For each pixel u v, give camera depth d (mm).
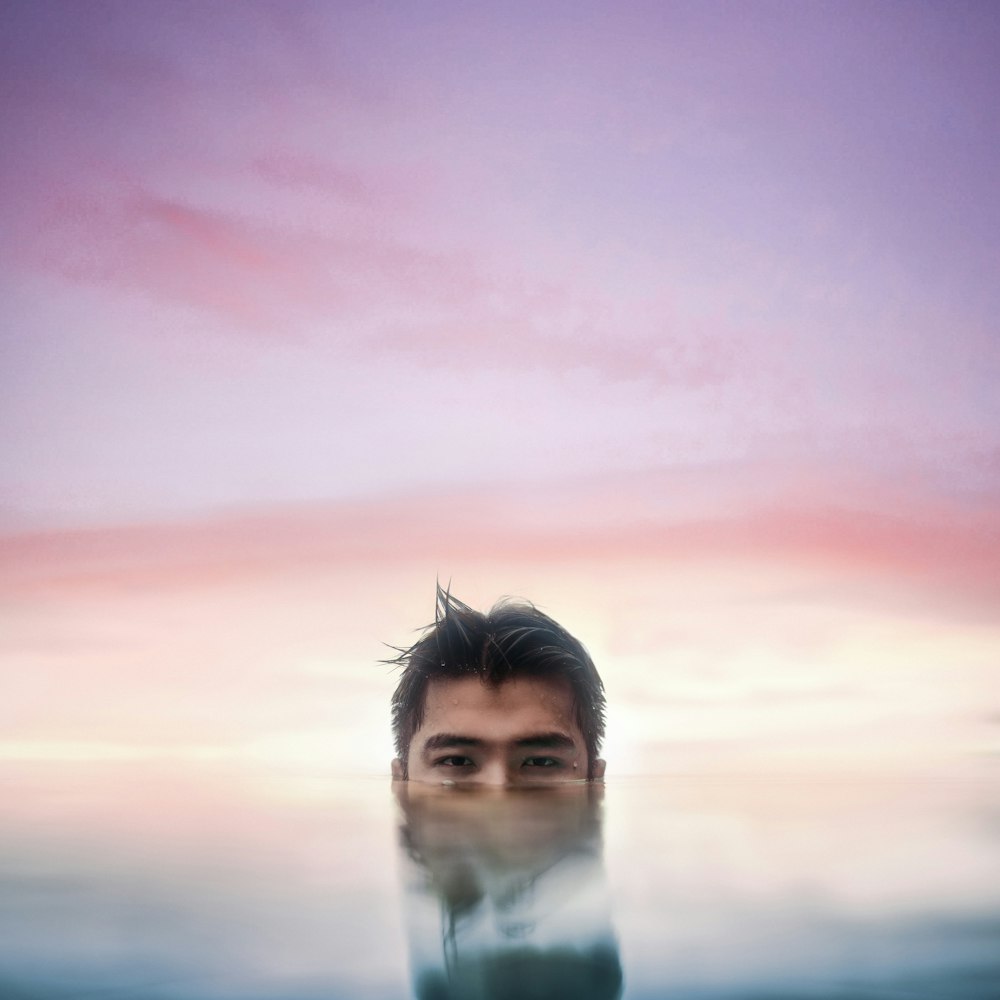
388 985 463
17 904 641
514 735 1726
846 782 1624
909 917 592
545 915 600
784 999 442
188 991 459
